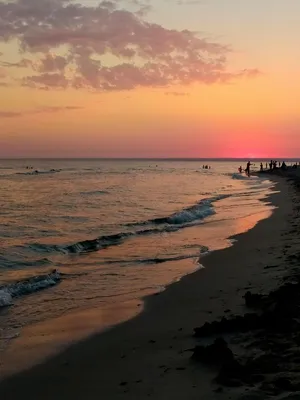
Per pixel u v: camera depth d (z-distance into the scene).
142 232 20.22
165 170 119.06
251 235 18.77
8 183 58.31
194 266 13.52
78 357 7.04
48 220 24.16
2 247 16.61
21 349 7.47
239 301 9.30
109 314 9.26
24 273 12.96
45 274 12.54
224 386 5.16
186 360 6.26
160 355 6.70
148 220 23.55
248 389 4.96
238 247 16.22
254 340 6.60
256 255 14.43
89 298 10.48
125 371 6.22
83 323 8.75
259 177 84.06
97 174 89.44
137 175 86.50
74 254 15.76
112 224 22.75
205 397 4.95
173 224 22.98
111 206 30.97
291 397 4.45
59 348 7.46
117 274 12.77
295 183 55.69
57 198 36.91
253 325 7.22
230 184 61.53
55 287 11.47
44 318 9.12
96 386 5.86
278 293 8.50
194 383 5.44
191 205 31.89
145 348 7.15
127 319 8.88
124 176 81.50
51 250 16.28
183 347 6.93
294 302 7.94
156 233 20.19
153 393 5.37
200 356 6.13
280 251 14.68
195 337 7.31
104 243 17.72
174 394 5.21
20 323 8.84
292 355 5.83
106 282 11.89
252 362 5.66
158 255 15.31
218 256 14.76
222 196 40.50
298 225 20.56
